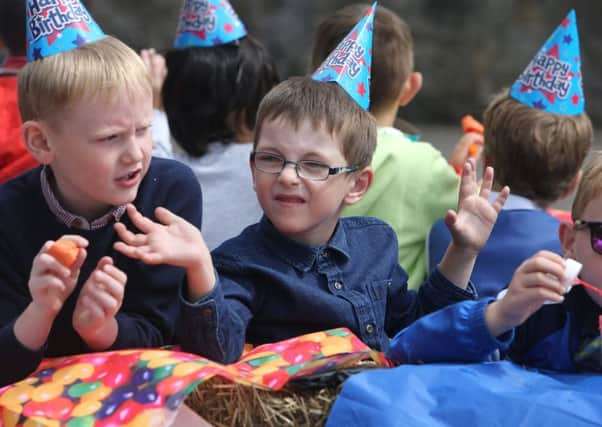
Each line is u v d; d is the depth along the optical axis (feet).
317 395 16.62
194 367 15.71
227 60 25.85
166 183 18.75
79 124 16.67
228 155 25.17
